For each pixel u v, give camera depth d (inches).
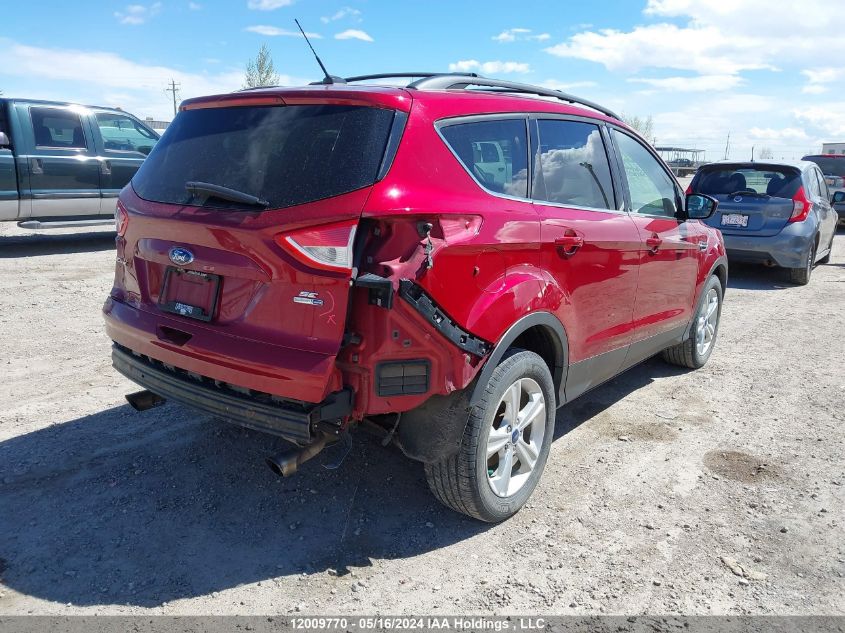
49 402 175.2
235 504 131.5
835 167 642.2
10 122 372.8
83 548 115.1
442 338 105.8
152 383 121.6
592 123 158.2
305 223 99.8
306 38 130.5
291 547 118.8
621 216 159.5
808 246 367.6
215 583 108.2
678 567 116.9
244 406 106.8
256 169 109.1
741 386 210.8
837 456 161.0
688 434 172.9
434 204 106.1
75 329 241.4
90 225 410.3
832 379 218.5
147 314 122.5
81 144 402.0
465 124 119.5
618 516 132.9
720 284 229.0
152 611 101.0
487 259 113.8
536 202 131.5
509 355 122.7
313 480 141.8
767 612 106.1
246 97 117.0
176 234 113.9
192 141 121.6
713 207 186.9
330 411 101.1
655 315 179.2
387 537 123.3
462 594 108.3
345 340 101.3
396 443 118.7
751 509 136.3
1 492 131.0
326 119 108.5
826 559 120.1
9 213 376.5
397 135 106.8
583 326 143.3
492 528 127.6
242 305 108.0
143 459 146.8
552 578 113.0
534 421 134.0
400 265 100.3
